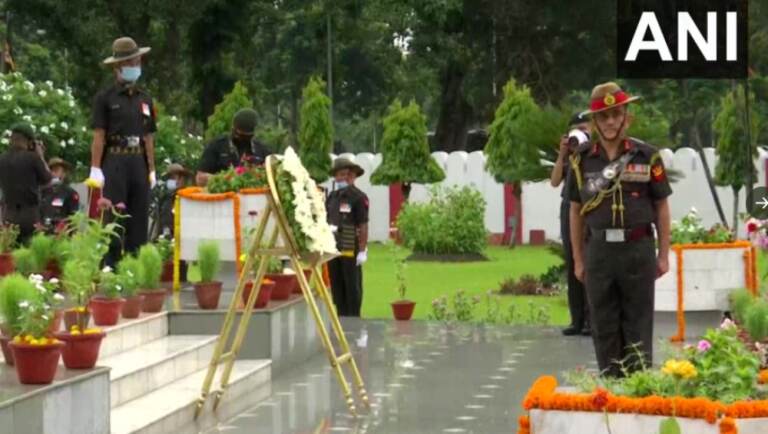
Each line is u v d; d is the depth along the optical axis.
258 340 11.99
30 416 7.77
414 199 39.44
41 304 8.45
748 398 7.07
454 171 39.25
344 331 15.41
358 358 13.27
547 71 47.59
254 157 14.00
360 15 51.94
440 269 29.83
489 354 13.41
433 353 13.53
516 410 10.40
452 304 18.89
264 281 12.22
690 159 37.44
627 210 9.51
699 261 13.27
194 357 11.25
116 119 13.15
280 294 12.78
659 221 9.67
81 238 9.62
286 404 10.73
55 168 18.48
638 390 7.16
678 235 13.62
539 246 37.12
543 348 13.80
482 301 22.50
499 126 35.09
